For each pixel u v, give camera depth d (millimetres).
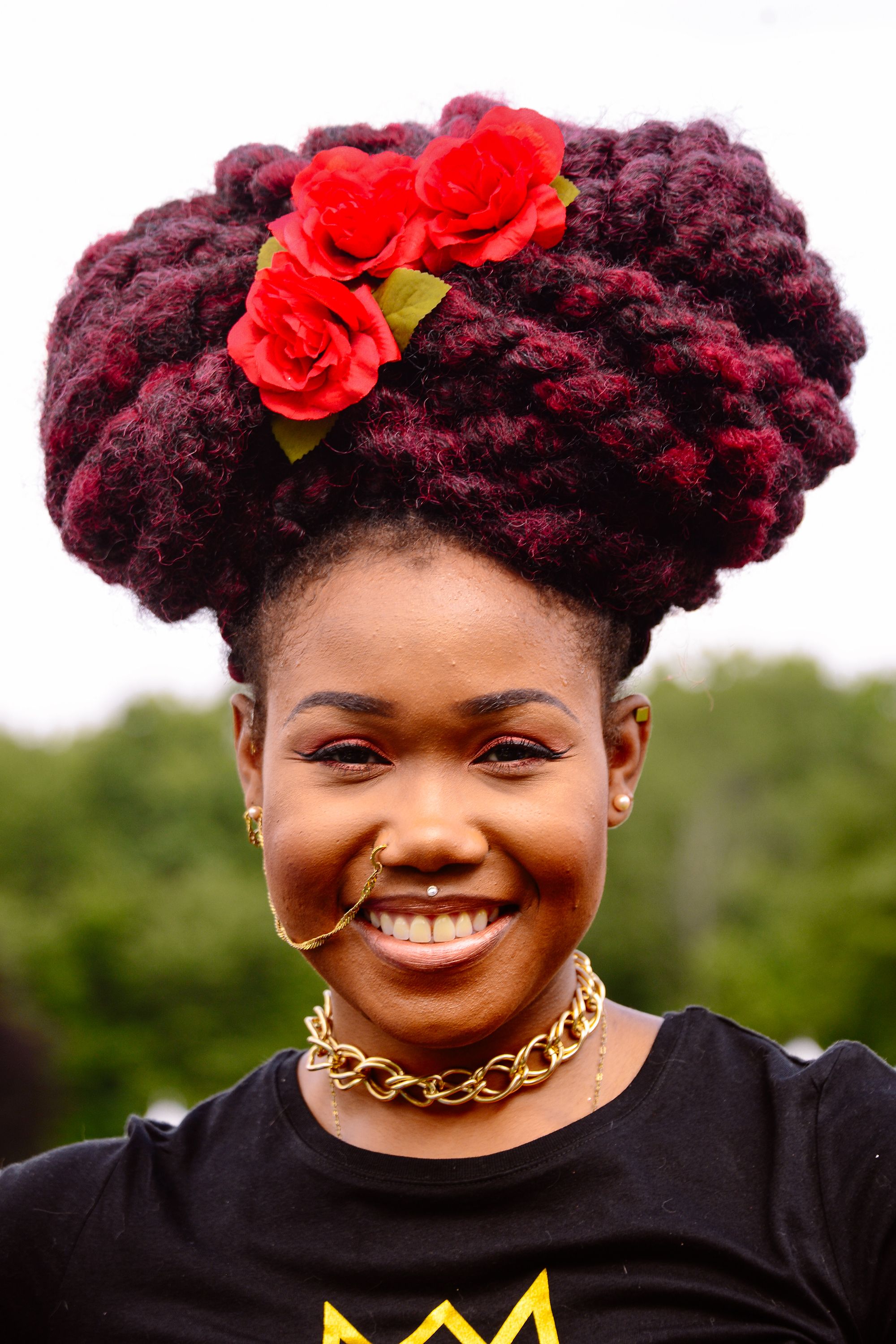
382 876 1999
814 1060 2221
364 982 2045
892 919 25469
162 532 2152
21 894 31906
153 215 2344
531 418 1998
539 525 1971
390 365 2045
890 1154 2008
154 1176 2213
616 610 2152
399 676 1951
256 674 2195
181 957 27922
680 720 39500
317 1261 1998
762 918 32906
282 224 2096
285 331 1991
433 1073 2131
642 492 2064
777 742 38625
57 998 27453
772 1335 1900
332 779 2023
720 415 2059
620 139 2191
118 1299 2080
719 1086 2145
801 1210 1987
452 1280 1949
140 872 31656
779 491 2195
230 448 2051
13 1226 2188
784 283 2154
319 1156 2102
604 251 2086
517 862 1998
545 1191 2010
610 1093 2150
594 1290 1930
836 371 2332
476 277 2047
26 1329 2148
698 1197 2010
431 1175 2023
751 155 2252
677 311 2025
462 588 1973
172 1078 27438
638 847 35625
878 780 27953
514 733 1990
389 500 2027
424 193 2049
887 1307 1941
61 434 2215
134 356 2139
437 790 1967
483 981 2010
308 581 2049
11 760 34062
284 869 2045
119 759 34062
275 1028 28078
